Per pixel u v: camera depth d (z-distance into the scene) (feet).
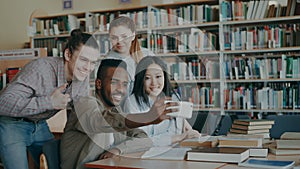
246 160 5.87
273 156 6.33
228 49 17.11
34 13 20.45
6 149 8.36
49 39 20.26
